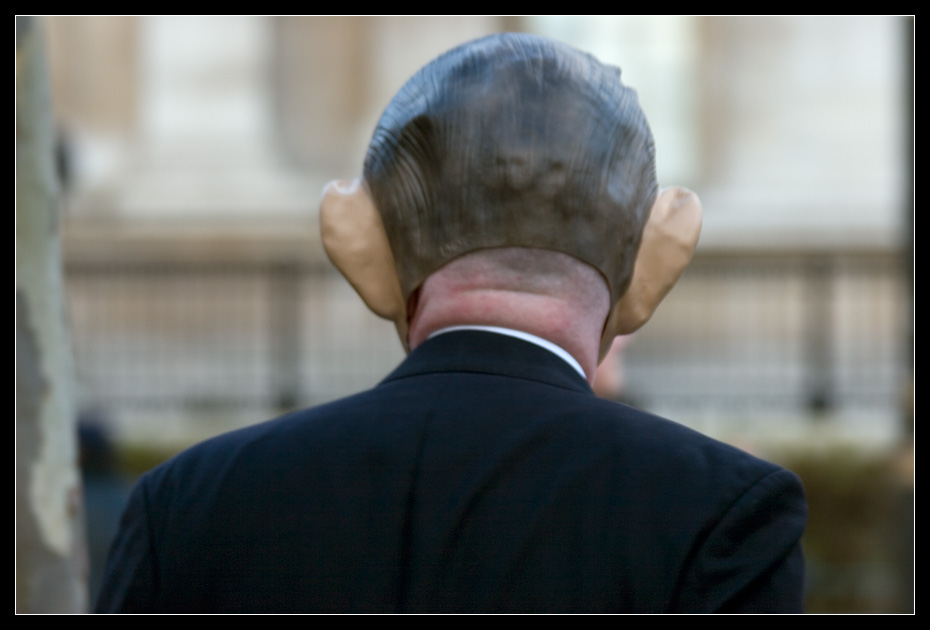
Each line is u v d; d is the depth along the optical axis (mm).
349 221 4871
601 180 4547
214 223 38906
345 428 4516
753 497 4094
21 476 5945
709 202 39000
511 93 4523
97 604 4633
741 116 40281
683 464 4215
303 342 35344
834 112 39906
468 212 4535
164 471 4777
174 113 40781
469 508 4191
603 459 4238
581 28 39250
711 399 30906
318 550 4254
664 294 4930
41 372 6008
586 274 4637
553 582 4055
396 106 4781
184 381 32562
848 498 23906
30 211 5980
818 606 23312
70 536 6070
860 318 34156
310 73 41031
